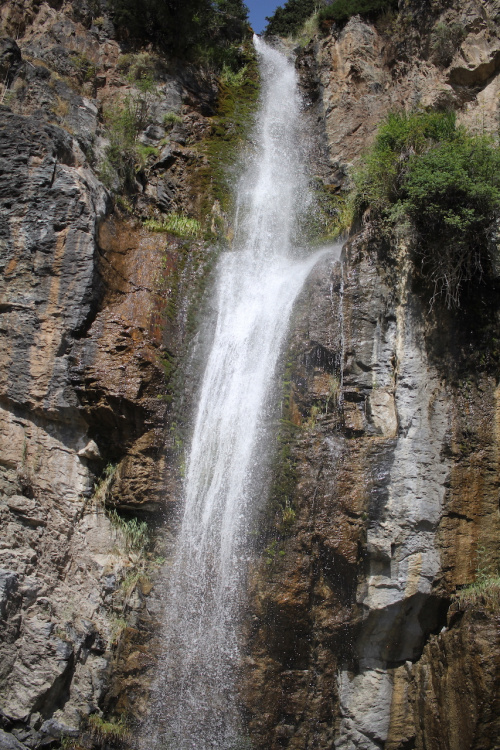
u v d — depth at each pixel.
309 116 16.02
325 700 8.68
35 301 9.37
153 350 9.64
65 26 14.17
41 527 9.12
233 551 8.80
